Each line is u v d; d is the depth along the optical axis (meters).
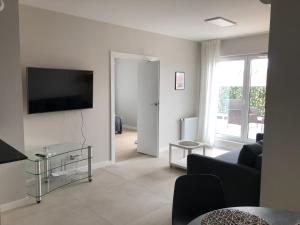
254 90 5.36
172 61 5.38
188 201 1.78
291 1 2.03
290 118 2.12
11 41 2.74
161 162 4.62
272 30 2.14
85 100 3.97
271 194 2.28
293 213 1.47
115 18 3.92
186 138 5.77
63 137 3.84
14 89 2.80
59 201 3.07
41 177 3.50
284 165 2.19
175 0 3.09
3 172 2.81
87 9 3.48
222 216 1.42
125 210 2.88
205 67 5.81
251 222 1.35
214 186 1.78
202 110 5.93
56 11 3.57
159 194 3.30
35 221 2.62
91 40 4.01
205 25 4.32
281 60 2.12
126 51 4.50
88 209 2.89
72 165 3.95
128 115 8.12
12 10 2.72
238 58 5.49
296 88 2.06
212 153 5.31
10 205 2.88
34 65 3.45
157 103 4.82
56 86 3.60
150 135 5.02
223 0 3.07
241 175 2.53
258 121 5.36
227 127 5.85
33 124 3.51
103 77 4.23
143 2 3.17
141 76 5.07
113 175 3.96
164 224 2.60
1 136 2.76
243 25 4.29
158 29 4.66
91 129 4.17
